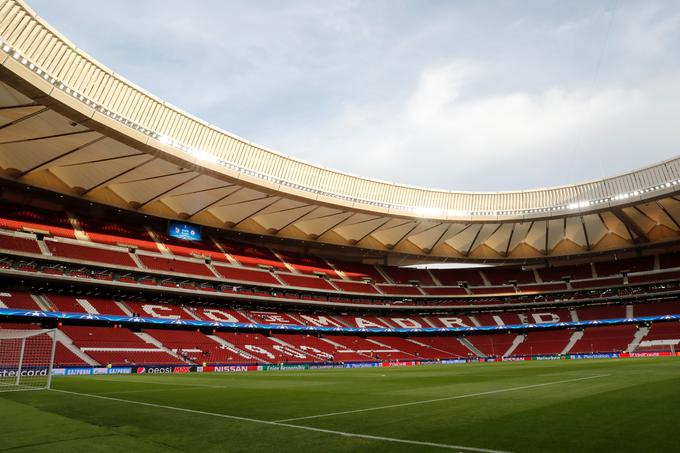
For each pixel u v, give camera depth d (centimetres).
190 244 5150
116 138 3023
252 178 3938
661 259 6234
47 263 3819
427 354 5584
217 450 641
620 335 5572
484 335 6319
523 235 6056
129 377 2702
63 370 2983
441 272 7062
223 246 5475
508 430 747
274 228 5484
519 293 6444
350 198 4806
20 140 3062
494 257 6500
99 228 4547
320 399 1351
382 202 5016
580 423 790
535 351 5681
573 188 5138
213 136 3806
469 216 5300
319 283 5672
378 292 6038
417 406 1120
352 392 1581
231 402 1278
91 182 3925
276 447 657
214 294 4697
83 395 1477
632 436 667
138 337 3972
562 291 6309
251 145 4097
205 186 4047
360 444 667
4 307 3431
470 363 4731
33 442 694
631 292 6050
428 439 693
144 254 4506
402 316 6375
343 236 5916
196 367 3638
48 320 3747
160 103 3381
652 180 4659
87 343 3547
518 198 5322
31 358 3030
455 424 823
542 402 1107
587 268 6675
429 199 5269
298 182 4456
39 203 4341
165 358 3750
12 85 2375
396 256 6694
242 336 4741
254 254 5672
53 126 2866
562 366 3080
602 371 2259
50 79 2527
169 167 3594
